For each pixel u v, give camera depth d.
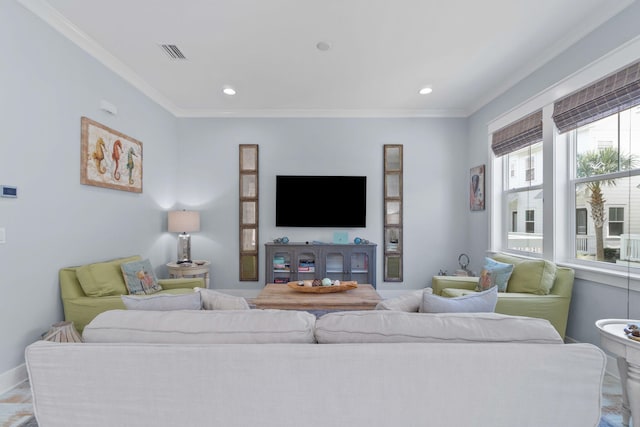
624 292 2.10
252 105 4.13
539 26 2.39
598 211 2.39
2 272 1.94
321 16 2.28
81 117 2.56
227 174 4.34
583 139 2.53
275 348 0.95
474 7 2.18
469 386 0.94
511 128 3.35
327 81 3.38
